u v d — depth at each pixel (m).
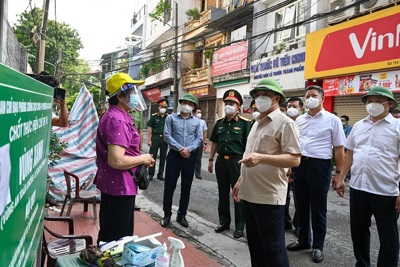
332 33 11.29
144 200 6.55
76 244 2.98
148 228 4.81
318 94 4.02
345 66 10.85
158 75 25.89
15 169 1.04
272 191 2.82
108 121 2.68
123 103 2.79
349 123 11.20
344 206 6.49
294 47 13.71
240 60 16.52
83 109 6.48
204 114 21.41
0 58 2.85
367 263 3.41
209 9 19.84
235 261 3.83
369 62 10.05
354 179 3.36
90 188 5.96
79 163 6.15
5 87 0.90
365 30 10.15
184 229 4.86
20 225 1.14
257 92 2.96
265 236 2.86
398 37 9.23
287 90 13.66
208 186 8.07
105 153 2.78
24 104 1.18
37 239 1.61
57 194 5.65
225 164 4.66
